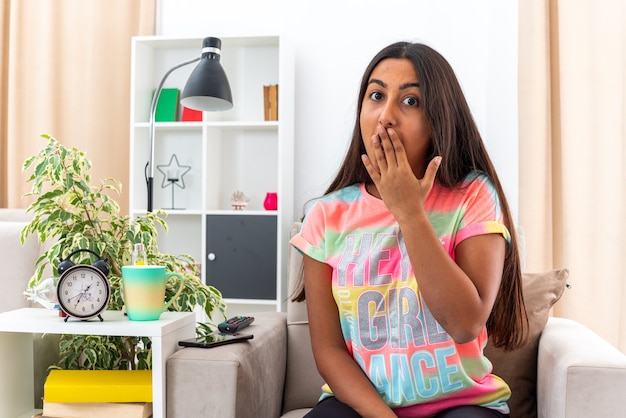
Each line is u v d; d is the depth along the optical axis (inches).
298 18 122.1
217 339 56.8
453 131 47.6
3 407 58.9
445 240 46.4
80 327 53.1
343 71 120.8
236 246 114.9
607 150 108.0
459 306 42.4
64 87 127.9
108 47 126.6
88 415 53.4
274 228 113.7
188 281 65.7
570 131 109.6
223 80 92.9
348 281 47.7
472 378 46.9
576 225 109.0
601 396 46.4
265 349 60.7
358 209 49.8
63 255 61.6
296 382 70.6
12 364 60.1
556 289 66.4
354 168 52.1
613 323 107.4
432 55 47.6
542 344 60.0
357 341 47.8
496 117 115.9
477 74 116.6
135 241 63.6
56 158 61.9
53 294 60.5
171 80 126.0
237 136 124.8
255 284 114.2
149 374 56.9
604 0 108.3
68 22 127.6
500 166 115.5
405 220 42.7
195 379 51.1
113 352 67.5
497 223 46.1
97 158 126.5
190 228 126.4
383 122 45.7
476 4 116.6
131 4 126.3
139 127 120.5
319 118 121.8
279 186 112.8
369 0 119.9
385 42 119.4
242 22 124.0
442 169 47.3
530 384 63.2
